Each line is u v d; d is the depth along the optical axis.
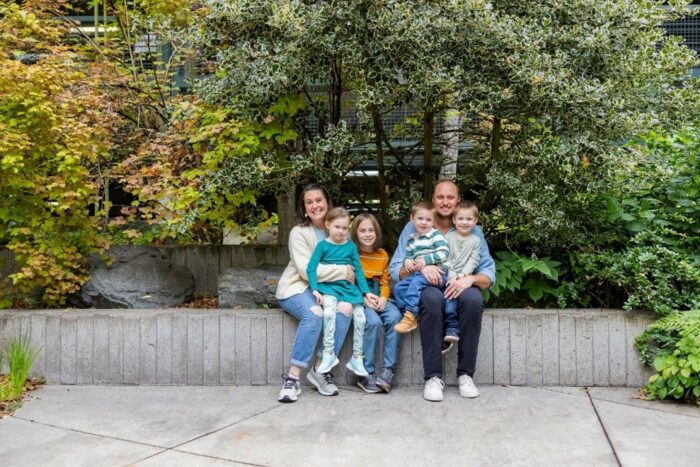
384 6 4.04
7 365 4.25
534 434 3.22
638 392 3.93
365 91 4.18
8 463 2.93
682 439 3.13
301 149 5.10
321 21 4.15
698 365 3.55
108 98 5.27
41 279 4.57
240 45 4.57
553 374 4.11
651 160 4.52
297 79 4.46
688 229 4.57
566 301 4.44
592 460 2.89
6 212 4.50
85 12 7.59
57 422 3.49
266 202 7.01
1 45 5.31
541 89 4.02
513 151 4.80
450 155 5.40
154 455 3.02
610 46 4.28
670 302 4.00
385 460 2.93
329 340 3.93
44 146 4.50
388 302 4.11
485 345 4.13
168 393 4.04
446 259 3.93
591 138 4.27
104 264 5.00
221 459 2.96
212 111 4.73
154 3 5.90
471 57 4.21
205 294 5.62
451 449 3.04
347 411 3.62
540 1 4.41
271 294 4.63
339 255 4.06
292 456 2.99
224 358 4.23
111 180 5.75
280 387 4.16
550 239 4.51
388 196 5.64
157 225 6.08
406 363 4.16
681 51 4.58
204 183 4.62
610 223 4.64
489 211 5.05
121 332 4.26
